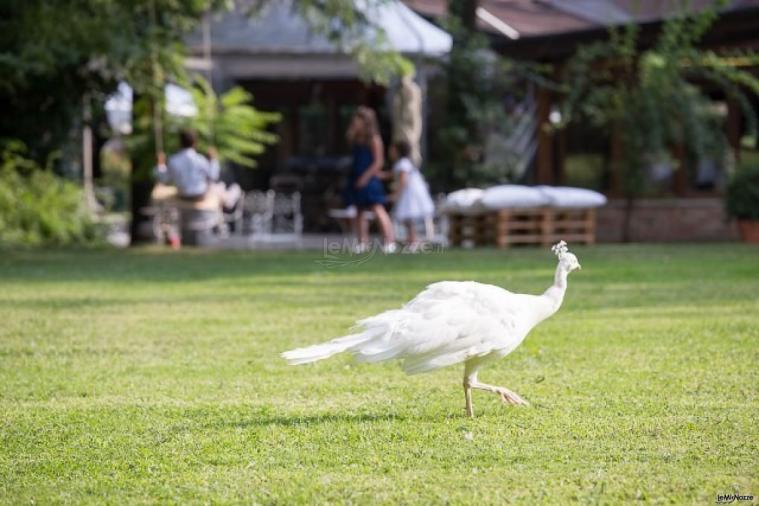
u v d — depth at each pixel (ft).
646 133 87.97
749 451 22.45
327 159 108.58
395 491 19.93
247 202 92.84
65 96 87.15
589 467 21.38
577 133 95.96
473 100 97.66
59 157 89.61
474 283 25.49
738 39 86.99
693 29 86.12
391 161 94.07
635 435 23.80
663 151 88.43
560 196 81.66
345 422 25.36
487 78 98.22
